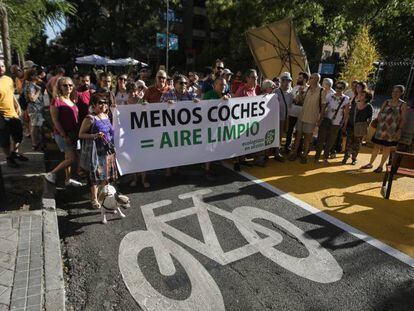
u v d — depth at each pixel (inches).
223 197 200.2
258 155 265.1
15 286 110.5
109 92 227.8
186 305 112.7
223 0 841.5
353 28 685.3
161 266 132.3
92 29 1572.3
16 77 360.5
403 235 164.1
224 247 147.3
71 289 118.0
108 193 160.2
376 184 234.4
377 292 122.5
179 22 1718.8
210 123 227.5
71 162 193.9
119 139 199.9
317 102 261.9
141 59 1589.6
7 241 135.5
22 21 487.2
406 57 976.9
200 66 1398.9
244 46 886.4
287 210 186.5
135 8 1424.7
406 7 632.4
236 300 115.7
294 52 385.7
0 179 164.9
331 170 263.4
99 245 145.4
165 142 214.5
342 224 172.6
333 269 134.7
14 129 215.8
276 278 128.0
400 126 246.4
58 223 163.5
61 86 183.5
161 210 180.5
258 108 248.1
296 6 671.8
